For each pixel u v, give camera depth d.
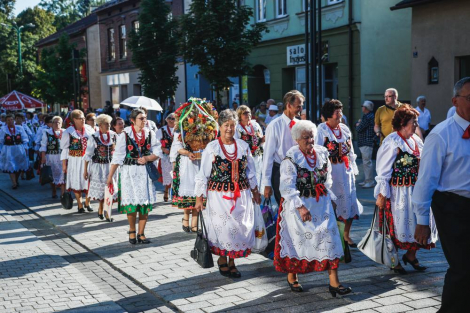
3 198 13.47
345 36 19.69
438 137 4.24
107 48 38.38
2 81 53.69
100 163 9.96
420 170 4.35
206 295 5.64
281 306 5.21
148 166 8.09
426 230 4.35
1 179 17.39
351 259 6.26
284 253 5.43
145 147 8.08
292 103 6.23
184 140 8.40
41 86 32.41
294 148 5.42
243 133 9.98
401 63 19.78
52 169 12.73
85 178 10.07
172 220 9.74
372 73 19.41
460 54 15.34
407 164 5.87
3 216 10.72
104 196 9.56
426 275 5.99
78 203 10.91
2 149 14.86
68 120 12.88
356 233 8.05
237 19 16.38
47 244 8.45
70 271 6.84
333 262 5.34
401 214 5.89
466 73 15.58
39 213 10.93
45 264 7.18
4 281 6.45
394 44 19.64
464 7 15.09
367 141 12.35
